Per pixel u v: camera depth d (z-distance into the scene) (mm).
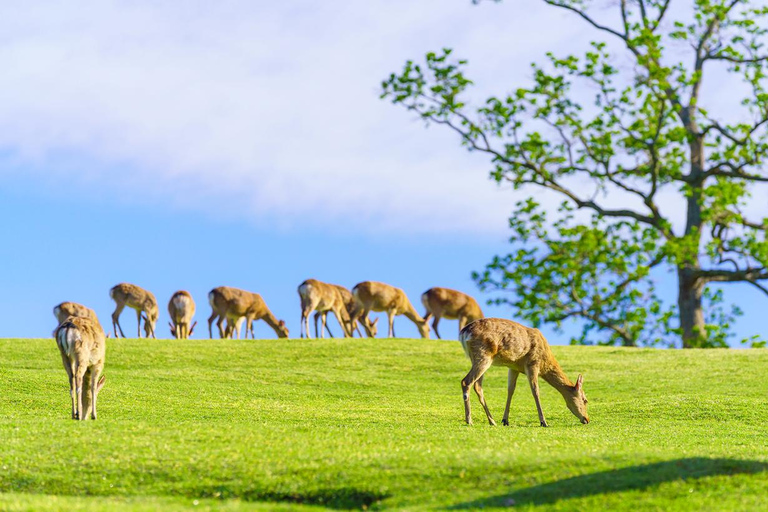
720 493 16844
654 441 24094
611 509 15969
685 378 41062
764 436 26750
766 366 43406
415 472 18188
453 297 57438
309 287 54688
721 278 67062
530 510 16047
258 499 17453
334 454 19625
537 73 66188
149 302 55562
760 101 64688
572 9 73375
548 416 32250
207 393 35562
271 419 29031
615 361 47031
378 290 55688
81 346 24688
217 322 57062
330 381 40594
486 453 19531
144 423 24031
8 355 42812
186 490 17766
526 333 28453
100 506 15969
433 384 41062
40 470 18719
